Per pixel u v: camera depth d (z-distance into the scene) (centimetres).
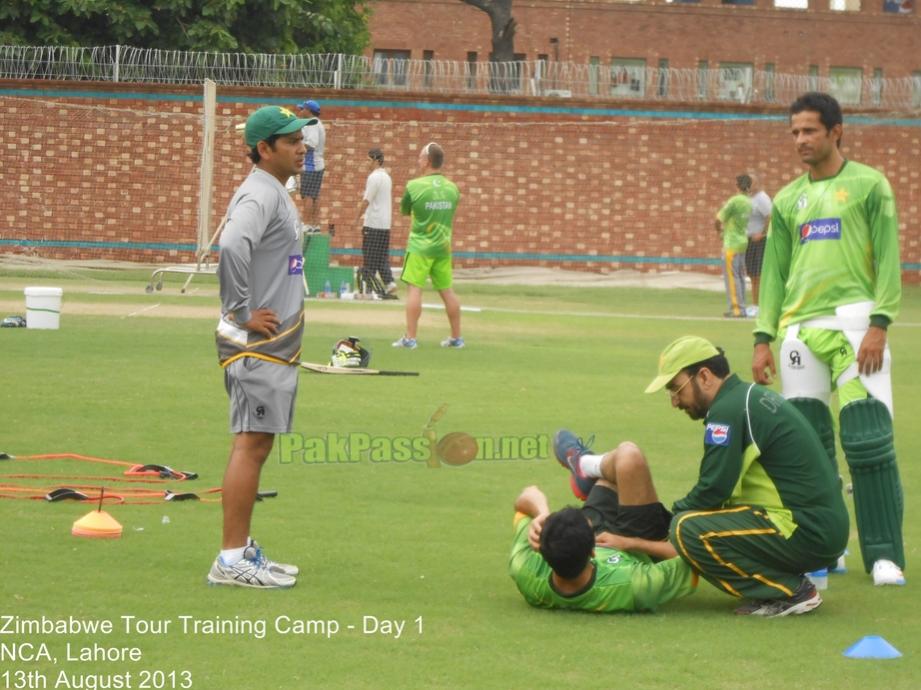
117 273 6081
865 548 1608
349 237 6662
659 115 6788
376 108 6662
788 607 1420
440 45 9250
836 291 1638
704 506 1434
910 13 9512
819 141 1644
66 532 1686
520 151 6744
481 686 1163
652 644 1299
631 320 4797
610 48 9250
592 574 1399
